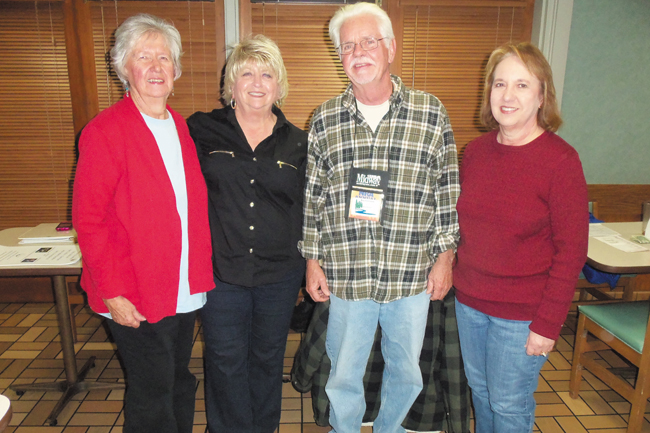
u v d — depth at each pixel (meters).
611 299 2.70
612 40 2.84
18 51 2.81
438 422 1.87
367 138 1.43
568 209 1.22
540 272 1.32
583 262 1.25
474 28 2.85
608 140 2.99
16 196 2.99
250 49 1.46
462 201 1.44
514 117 1.27
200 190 1.46
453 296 1.77
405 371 1.61
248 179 1.50
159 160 1.34
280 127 1.58
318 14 2.80
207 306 1.58
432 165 1.47
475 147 1.46
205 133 1.54
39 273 1.80
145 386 1.47
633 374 2.31
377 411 1.94
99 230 1.27
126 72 1.34
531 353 1.31
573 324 2.88
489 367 1.44
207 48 2.82
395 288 1.48
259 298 1.60
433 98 1.45
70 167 2.96
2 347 2.60
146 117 1.38
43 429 1.93
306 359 1.86
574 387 2.15
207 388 1.70
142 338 1.41
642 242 2.14
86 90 2.87
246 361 1.67
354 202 1.45
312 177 1.54
